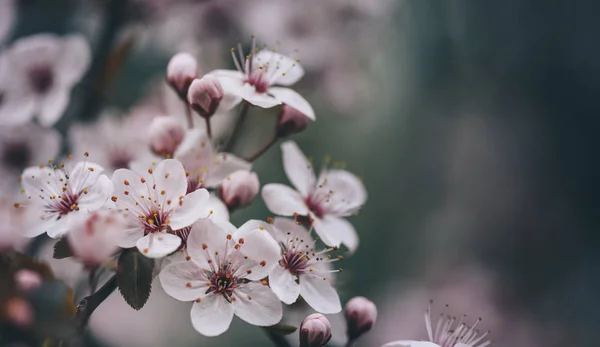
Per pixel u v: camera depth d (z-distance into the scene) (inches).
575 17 24.0
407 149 20.0
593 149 24.6
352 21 15.9
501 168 22.8
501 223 22.4
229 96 10.4
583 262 23.2
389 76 20.0
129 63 14.7
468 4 22.0
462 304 18.5
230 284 9.7
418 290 18.6
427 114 20.8
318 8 15.4
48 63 12.4
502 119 23.5
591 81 24.4
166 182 9.8
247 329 16.3
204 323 9.5
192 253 9.6
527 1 23.3
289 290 9.8
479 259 21.3
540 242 22.7
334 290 10.1
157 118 10.6
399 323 17.2
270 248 9.7
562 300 22.2
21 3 13.6
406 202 19.9
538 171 23.7
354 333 10.5
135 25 13.5
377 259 19.1
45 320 9.6
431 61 20.9
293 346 10.4
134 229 9.6
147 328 15.2
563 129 24.2
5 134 12.4
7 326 9.6
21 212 9.8
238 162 10.4
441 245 20.4
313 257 10.1
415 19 20.6
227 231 9.8
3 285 9.6
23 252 10.4
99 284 9.8
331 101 16.2
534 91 24.1
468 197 22.0
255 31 15.0
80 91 12.8
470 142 22.2
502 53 23.2
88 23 13.8
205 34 14.9
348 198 11.0
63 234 9.6
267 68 10.6
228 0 14.9
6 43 13.5
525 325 19.8
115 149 12.4
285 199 10.4
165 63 14.9
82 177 9.9
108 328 14.8
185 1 14.4
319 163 17.0
